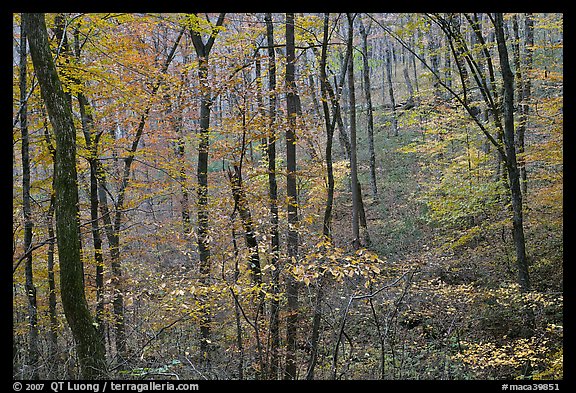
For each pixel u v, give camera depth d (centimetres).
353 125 1257
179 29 1145
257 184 1066
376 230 1933
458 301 1094
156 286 888
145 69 1002
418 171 2320
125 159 1124
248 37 1205
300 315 918
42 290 1245
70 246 629
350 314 999
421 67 3588
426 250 1619
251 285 779
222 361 888
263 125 880
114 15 898
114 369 733
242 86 836
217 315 934
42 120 934
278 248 890
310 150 1191
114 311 973
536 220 1385
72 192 639
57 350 859
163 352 905
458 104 1570
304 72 1047
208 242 786
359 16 1894
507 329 1082
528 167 1789
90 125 1011
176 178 1111
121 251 1148
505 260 1387
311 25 1161
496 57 2027
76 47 980
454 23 1232
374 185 2205
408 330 1116
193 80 939
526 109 1480
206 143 1065
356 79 4100
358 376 904
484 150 1756
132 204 1130
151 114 1024
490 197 1436
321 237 820
